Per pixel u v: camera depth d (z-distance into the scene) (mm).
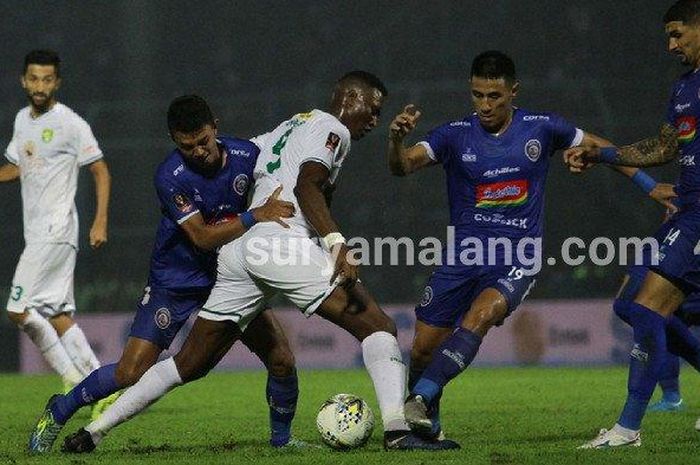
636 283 24484
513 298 22438
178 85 95125
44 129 33844
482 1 89562
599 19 88062
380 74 90812
